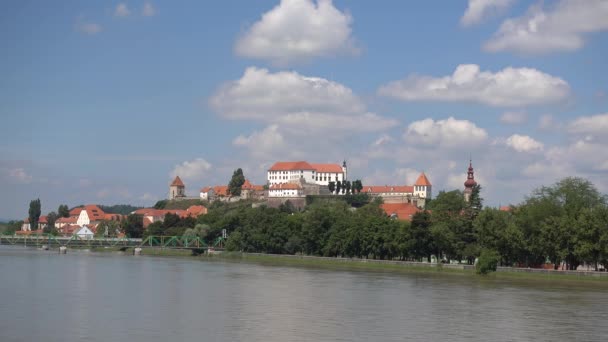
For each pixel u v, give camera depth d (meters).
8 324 113.81
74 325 112.88
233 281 190.38
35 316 122.00
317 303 141.12
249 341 100.62
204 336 104.06
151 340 101.19
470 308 134.50
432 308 134.38
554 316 124.88
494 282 188.62
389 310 131.38
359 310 131.25
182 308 132.88
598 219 194.25
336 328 111.06
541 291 164.75
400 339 102.62
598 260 195.50
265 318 120.81
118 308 132.38
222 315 124.00
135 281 188.25
